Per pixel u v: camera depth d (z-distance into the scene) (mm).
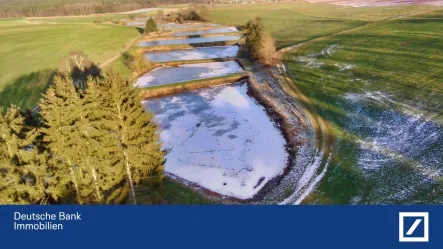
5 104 52156
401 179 32125
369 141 38906
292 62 67125
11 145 20562
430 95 45906
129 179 27375
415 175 32312
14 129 21031
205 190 33656
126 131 25766
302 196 31500
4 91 55969
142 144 27781
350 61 62969
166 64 73000
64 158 23828
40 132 23609
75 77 61250
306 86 55469
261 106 51531
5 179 20641
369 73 56375
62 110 22891
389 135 39375
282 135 43219
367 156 36250
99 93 25000
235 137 43250
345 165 35188
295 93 53344
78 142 23609
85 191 25547
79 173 24828
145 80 64875
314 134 41594
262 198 32250
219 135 43812
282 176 35500
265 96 53219
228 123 46875
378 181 32406
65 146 23359
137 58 70750
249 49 72188
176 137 43688
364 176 33281
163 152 30828
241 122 46969
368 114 44500
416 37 68812
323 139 40438
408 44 65750
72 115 23219
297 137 41344
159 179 30422
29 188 21844
